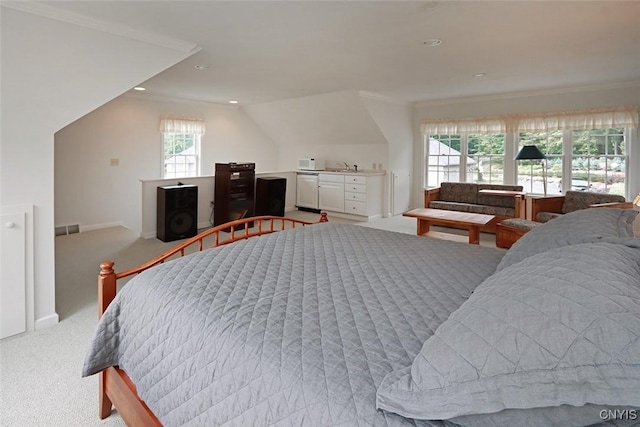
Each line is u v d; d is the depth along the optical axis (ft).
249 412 3.20
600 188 19.11
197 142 24.08
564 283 2.70
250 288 4.79
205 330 3.93
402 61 13.91
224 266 5.62
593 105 18.61
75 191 18.97
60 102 9.07
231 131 25.80
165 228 17.07
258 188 22.94
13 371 7.09
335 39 11.39
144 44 10.73
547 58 13.52
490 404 2.31
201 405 3.64
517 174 21.52
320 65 14.48
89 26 9.45
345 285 4.91
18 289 8.41
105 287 5.61
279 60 13.75
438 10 9.27
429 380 2.55
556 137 20.20
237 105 25.23
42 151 8.73
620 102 17.93
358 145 24.77
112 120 20.11
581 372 2.12
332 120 23.04
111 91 10.11
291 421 2.90
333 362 3.16
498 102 21.43
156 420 4.41
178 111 22.80
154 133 21.88
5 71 8.11
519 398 2.25
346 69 15.11
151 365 4.38
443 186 21.83
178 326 4.22
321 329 3.68
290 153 28.81
